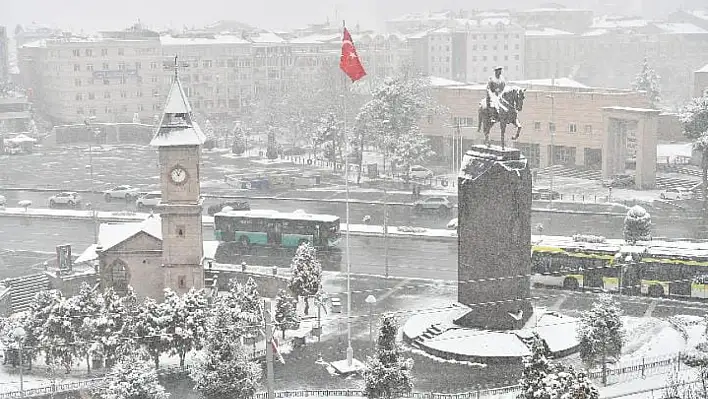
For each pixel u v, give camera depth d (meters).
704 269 76.50
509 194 65.12
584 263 80.88
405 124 143.38
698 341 62.53
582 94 139.75
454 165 150.75
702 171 125.94
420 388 57.91
